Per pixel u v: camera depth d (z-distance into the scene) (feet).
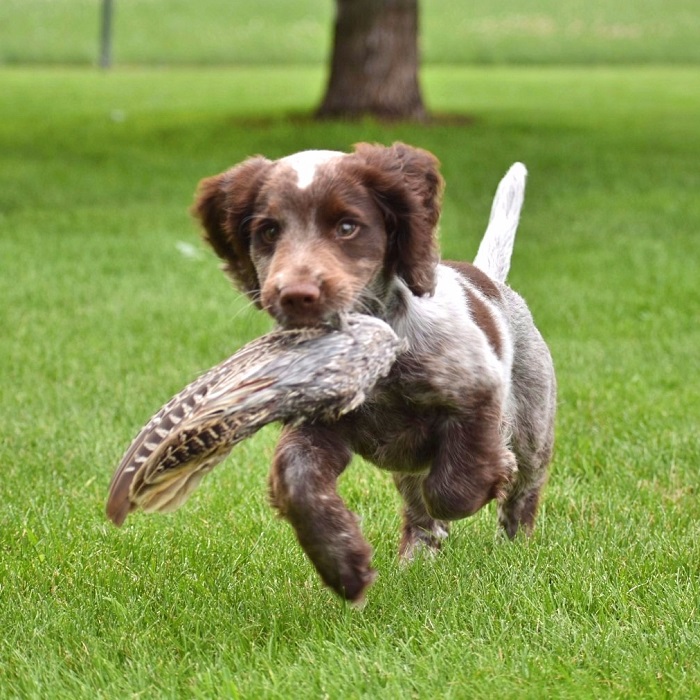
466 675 30.22
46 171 123.44
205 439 28.53
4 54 304.91
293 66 310.86
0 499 45.29
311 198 32.73
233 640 33.22
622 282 81.66
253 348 30.17
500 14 373.40
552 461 49.55
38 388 59.11
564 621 32.91
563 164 128.77
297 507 31.24
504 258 44.29
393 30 155.12
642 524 41.81
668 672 30.19
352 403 29.66
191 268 86.48
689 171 126.31
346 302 30.83
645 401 56.49
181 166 125.90
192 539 40.45
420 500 40.68
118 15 364.79
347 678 30.01
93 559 38.68
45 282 81.30
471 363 34.27
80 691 30.45
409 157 34.73
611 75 269.85
